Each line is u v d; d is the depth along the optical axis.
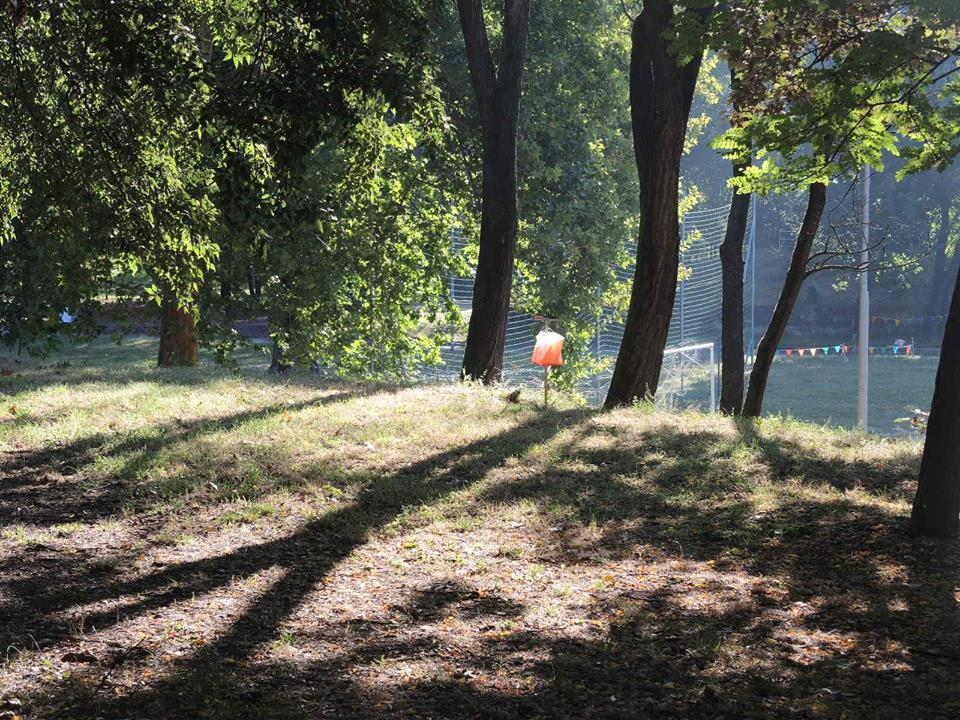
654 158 15.06
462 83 22.06
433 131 14.02
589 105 25.58
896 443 12.62
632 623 6.52
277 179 11.63
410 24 12.29
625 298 28.55
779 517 9.06
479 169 22.77
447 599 7.04
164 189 12.73
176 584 7.20
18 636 6.11
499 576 7.54
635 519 9.11
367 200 20.91
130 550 8.03
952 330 8.18
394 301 24.25
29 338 23.12
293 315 24.17
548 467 11.01
